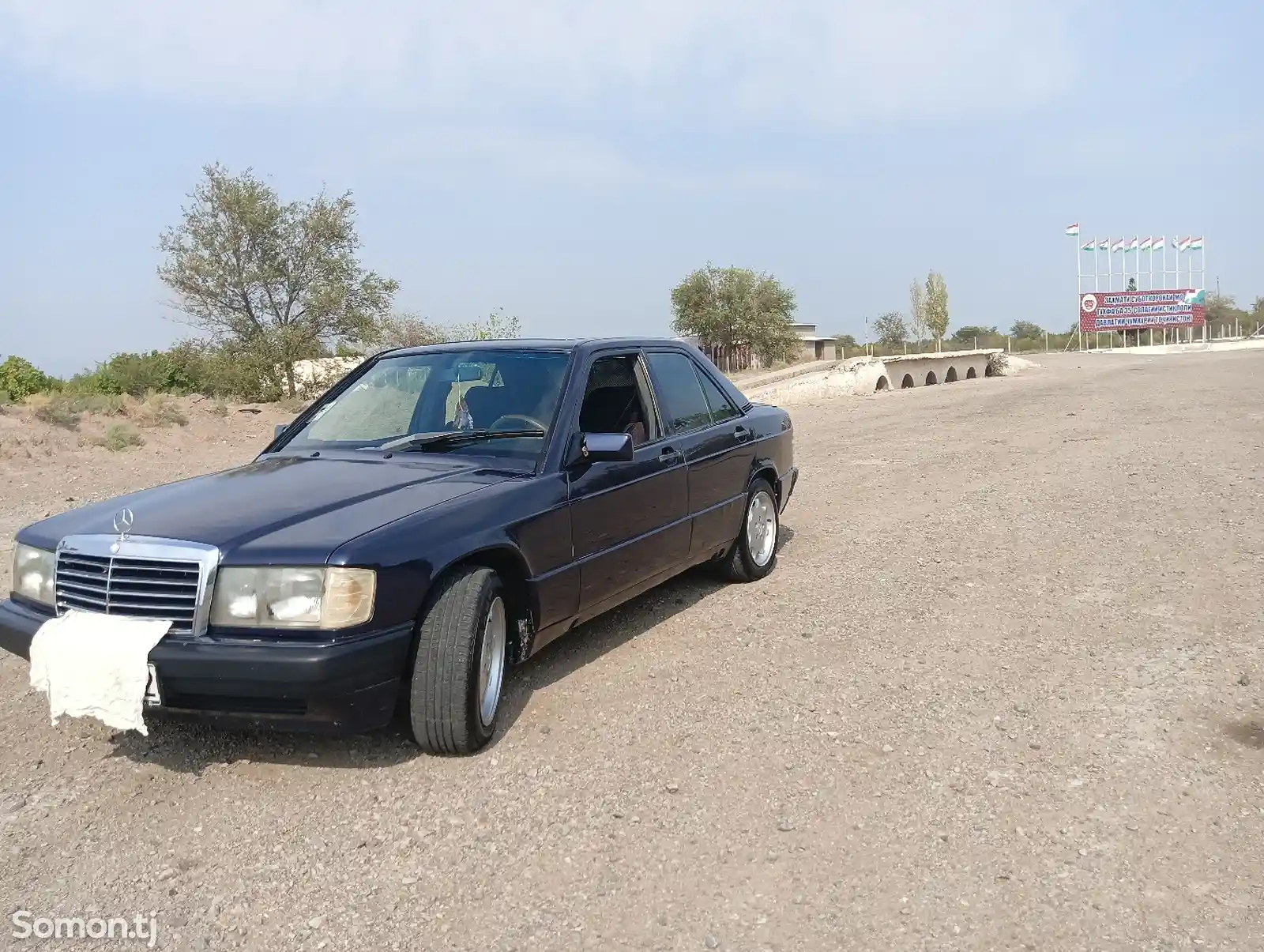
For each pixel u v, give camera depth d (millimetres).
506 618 4414
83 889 3180
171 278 23141
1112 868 3135
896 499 9547
